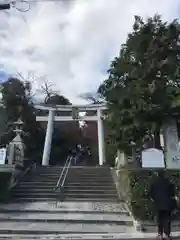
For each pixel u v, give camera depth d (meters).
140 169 10.68
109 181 15.01
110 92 12.24
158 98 11.30
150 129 11.84
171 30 11.82
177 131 12.16
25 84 30.92
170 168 11.27
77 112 29.19
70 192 13.50
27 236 8.27
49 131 28.86
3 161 14.78
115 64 12.58
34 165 18.91
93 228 9.14
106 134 13.74
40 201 12.54
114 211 10.80
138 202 9.69
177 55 11.80
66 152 36.59
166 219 7.59
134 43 12.19
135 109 11.48
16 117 27.91
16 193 13.23
